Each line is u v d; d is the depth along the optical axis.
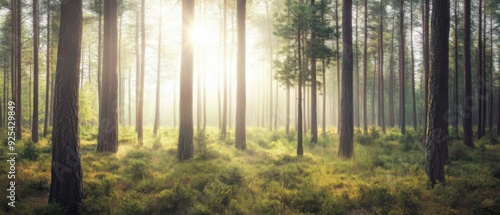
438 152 9.18
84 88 30.42
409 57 44.38
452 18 26.33
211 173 9.98
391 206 7.17
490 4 25.98
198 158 13.36
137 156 13.73
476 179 9.21
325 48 15.95
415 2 28.47
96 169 11.04
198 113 28.66
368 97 57.91
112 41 15.76
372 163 12.36
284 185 9.28
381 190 7.64
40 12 25.48
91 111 30.89
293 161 13.30
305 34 15.99
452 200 7.41
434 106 9.36
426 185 8.72
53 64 31.02
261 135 25.09
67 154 6.82
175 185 7.85
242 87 17.38
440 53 9.39
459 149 14.48
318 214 7.04
